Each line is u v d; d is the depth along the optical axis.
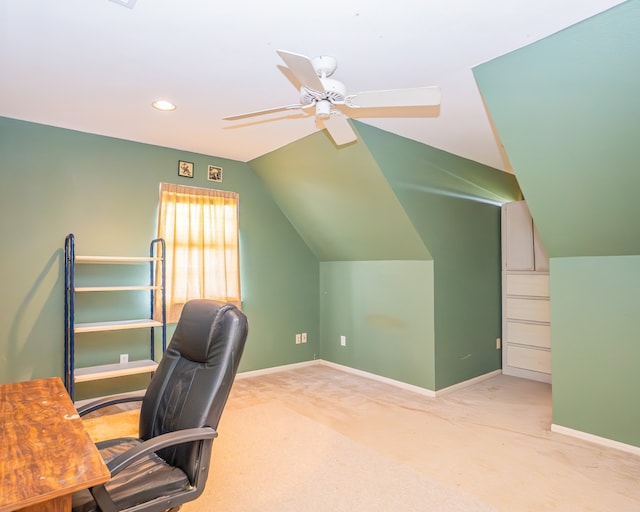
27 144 3.21
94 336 3.47
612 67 1.88
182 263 3.89
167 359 1.90
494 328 4.57
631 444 2.65
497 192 4.62
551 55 1.99
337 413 3.35
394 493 2.16
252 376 4.44
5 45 2.08
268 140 3.61
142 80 2.48
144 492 1.42
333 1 1.71
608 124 2.10
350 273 4.65
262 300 4.54
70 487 1.05
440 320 3.89
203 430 1.50
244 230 4.40
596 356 2.81
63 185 3.36
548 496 2.14
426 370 3.85
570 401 2.93
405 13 1.78
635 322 2.65
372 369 4.37
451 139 3.40
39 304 3.25
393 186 3.42
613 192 2.38
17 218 3.17
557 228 2.80
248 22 1.87
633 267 2.67
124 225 3.64
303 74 1.76
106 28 1.93
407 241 3.85
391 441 2.81
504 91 2.27
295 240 4.84
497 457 2.58
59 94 2.69
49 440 1.30
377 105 2.10
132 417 3.17
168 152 3.88
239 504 2.05
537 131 2.34
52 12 1.80
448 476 2.34
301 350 4.88
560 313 2.99
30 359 3.20
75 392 3.38
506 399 3.73
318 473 2.36
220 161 4.21
